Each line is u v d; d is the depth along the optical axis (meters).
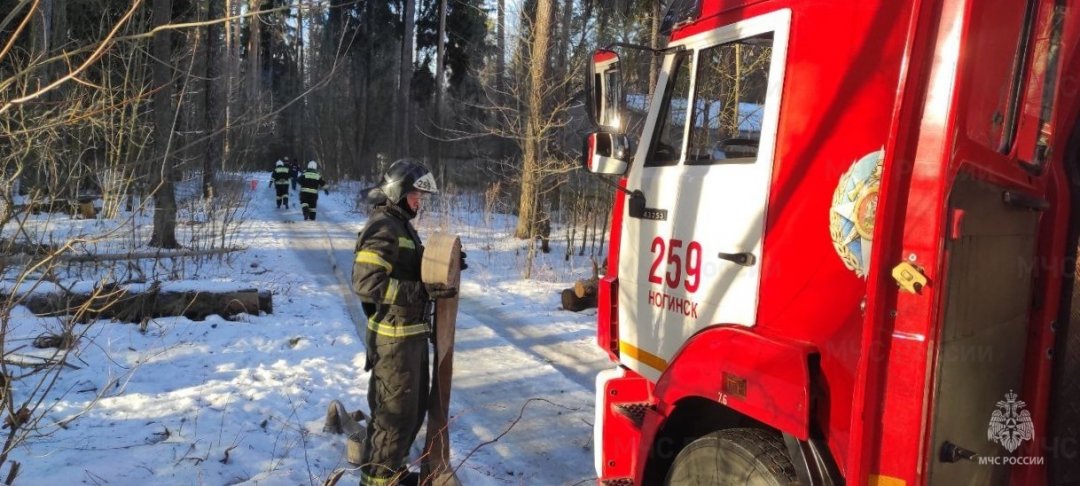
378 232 3.30
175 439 4.13
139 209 4.99
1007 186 2.06
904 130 1.86
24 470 3.56
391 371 3.32
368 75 37.66
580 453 4.32
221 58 11.69
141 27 4.38
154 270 8.56
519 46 12.70
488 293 9.53
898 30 2.08
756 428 2.44
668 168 2.95
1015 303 2.10
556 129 11.85
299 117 39.03
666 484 2.70
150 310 6.79
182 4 9.64
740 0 2.64
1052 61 2.22
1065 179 2.23
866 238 2.05
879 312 1.88
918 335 1.82
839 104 2.21
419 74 36.28
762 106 2.52
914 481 1.83
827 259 2.17
